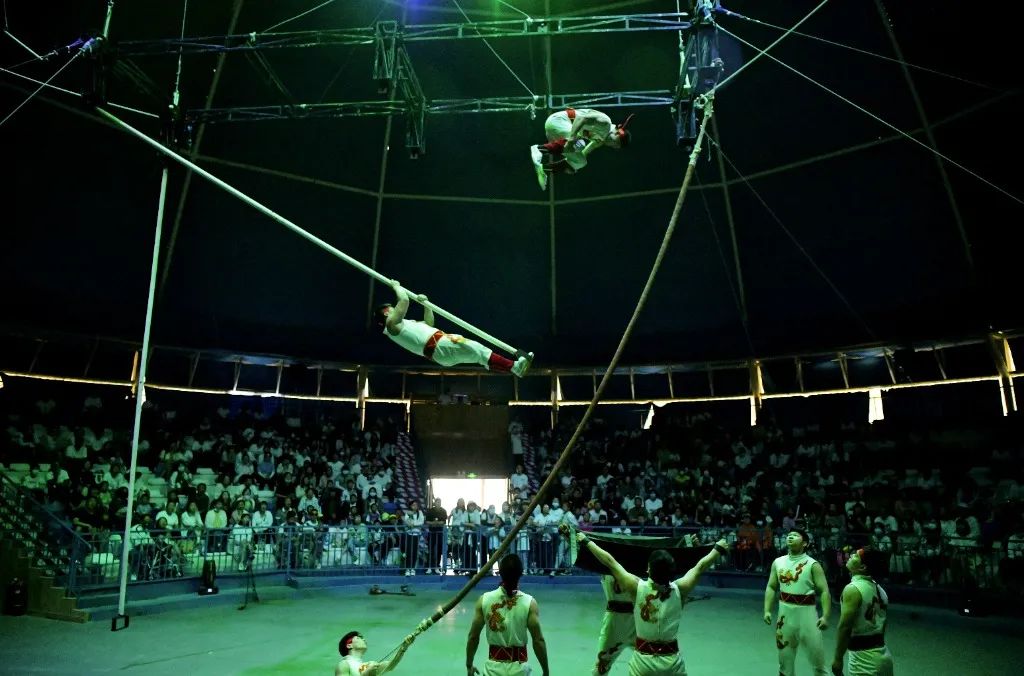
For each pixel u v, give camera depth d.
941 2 16.66
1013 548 15.10
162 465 20.25
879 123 19.05
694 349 24.09
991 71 17.05
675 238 22.66
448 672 10.63
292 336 23.88
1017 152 17.92
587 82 20.69
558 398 26.09
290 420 24.39
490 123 21.22
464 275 23.94
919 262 20.70
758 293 22.89
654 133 21.00
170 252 21.25
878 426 21.73
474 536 19.81
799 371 23.70
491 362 7.98
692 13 12.47
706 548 7.95
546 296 24.42
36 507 15.30
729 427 24.17
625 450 24.53
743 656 11.82
